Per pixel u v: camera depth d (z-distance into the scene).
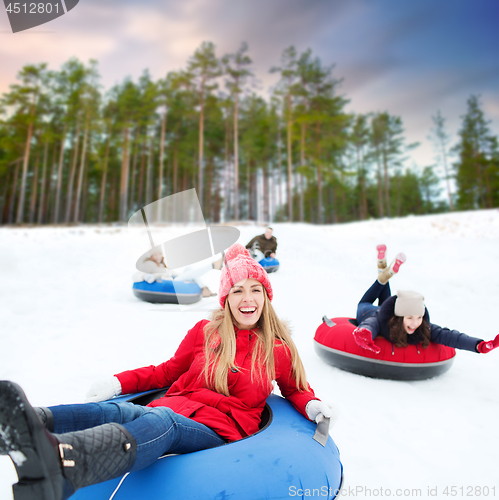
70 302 6.36
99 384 2.06
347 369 3.78
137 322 5.43
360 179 55.47
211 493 1.45
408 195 63.78
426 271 8.32
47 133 39.38
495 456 2.34
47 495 1.11
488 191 50.56
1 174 47.44
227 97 35.56
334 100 38.38
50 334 4.80
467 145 51.56
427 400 3.19
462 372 3.85
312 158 37.97
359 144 52.62
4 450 1.12
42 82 38.62
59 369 3.70
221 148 45.56
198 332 2.21
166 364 2.23
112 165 47.19
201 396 1.95
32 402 2.99
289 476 1.55
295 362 2.14
